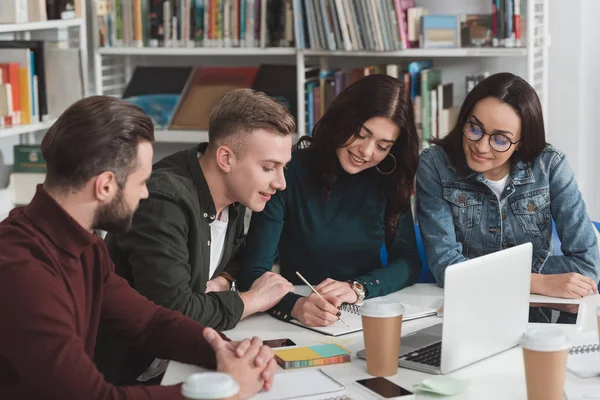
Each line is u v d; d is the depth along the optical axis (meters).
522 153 2.31
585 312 1.98
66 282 1.46
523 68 3.79
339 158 2.27
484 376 1.56
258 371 1.48
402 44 3.55
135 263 1.84
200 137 3.92
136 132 1.47
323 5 3.61
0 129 3.32
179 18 3.89
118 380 1.98
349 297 2.05
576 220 2.35
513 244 2.42
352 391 1.50
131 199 1.49
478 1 3.79
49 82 3.66
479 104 2.23
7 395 1.42
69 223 1.45
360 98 2.17
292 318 1.94
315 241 2.34
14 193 3.62
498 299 1.66
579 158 3.77
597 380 1.52
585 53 3.71
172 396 1.41
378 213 2.36
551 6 3.69
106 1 3.96
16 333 1.34
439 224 2.38
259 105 1.91
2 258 1.37
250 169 1.92
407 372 1.59
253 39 3.80
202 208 1.96
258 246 2.24
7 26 3.25
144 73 4.21
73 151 1.42
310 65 3.97
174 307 1.82
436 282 2.39
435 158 2.42
